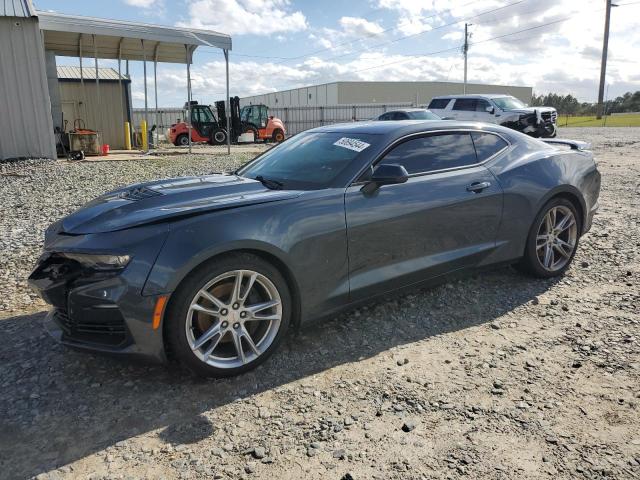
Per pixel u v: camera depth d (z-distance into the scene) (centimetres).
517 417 260
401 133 384
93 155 1706
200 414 272
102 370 319
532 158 443
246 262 300
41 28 1370
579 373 301
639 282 439
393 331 365
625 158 1379
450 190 385
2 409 278
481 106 2031
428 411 269
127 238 285
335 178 351
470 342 346
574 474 219
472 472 223
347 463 232
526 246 438
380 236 353
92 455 241
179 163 1443
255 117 3109
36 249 573
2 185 1019
